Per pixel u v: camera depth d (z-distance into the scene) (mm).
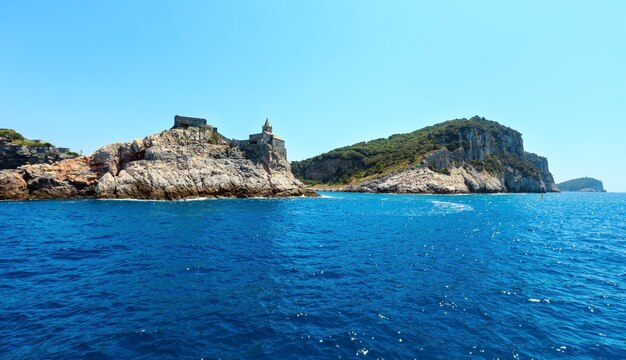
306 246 25891
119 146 74750
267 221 40438
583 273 19688
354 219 44812
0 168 76125
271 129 95250
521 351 10414
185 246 24703
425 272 19109
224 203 65312
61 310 12727
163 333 10992
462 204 77688
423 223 41438
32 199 69312
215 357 9617
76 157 81812
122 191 67938
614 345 10945
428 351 10250
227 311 12914
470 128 169875
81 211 48438
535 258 23500
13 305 13102
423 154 151125
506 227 40000
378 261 21500
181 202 65500
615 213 67750
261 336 10930
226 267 19172
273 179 87875
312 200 83125
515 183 181750
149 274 17531
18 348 9898
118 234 29641
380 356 9875
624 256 24734
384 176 138625
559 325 12391
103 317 12164
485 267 20578
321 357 9727
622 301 15000
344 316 12656
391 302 14242
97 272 17797
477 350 10398
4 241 26172
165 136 75375
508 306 14148
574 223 47250
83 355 9594
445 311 13422
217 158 80562
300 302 14016
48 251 22688
